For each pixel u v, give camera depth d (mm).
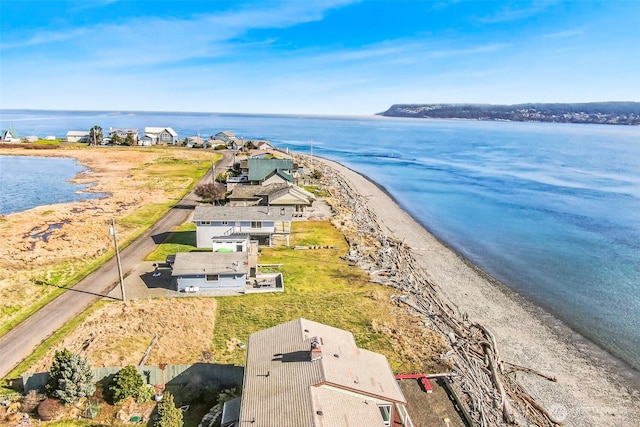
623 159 174000
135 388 28359
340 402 22469
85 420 26797
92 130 172375
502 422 28516
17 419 26547
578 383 34625
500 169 146250
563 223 80375
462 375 32844
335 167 140500
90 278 47719
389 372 26719
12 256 52406
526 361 37156
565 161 167375
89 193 89250
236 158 135875
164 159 133625
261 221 57438
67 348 34469
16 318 39031
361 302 44438
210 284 45344
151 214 72875
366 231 68562
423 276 54094
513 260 61750
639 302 49156
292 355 25750
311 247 59469
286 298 44688
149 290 45156
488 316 44906
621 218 83875
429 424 27750
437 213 87125
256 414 21719
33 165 124625
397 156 181375
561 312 46625
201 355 34219
